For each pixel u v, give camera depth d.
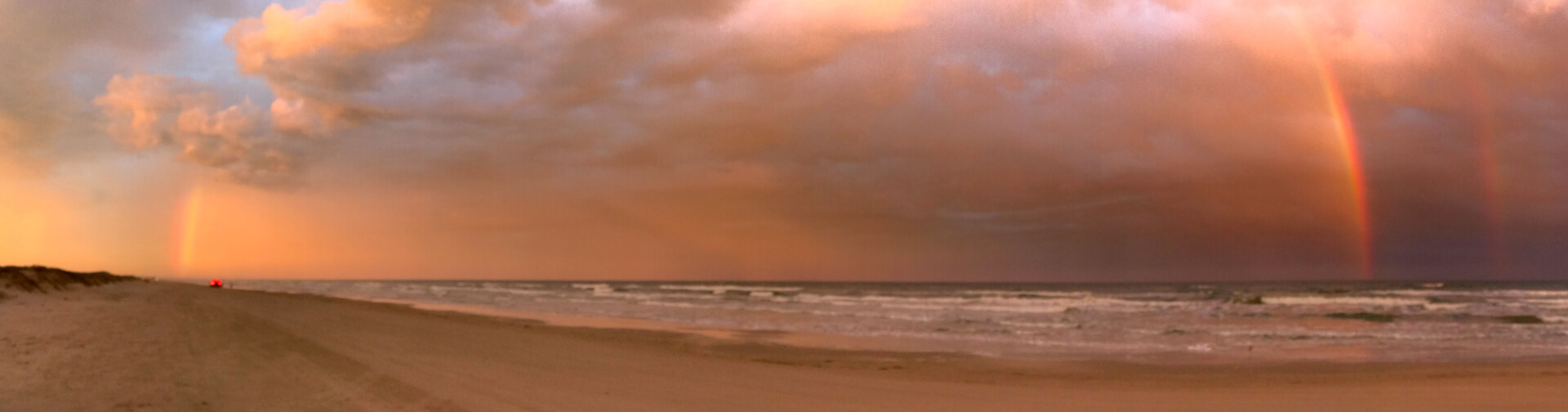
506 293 72.12
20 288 27.88
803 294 65.94
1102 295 57.06
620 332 23.41
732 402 8.39
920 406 8.31
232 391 7.97
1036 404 8.51
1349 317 30.42
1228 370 14.32
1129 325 27.39
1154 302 43.59
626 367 11.38
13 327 13.53
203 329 14.23
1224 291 67.56
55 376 8.27
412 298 58.72
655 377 10.31
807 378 10.64
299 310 23.12
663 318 32.19
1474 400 8.48
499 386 8.90
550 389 8.84
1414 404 8.22
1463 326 25.22
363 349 12.20
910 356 17.09
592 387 9.18
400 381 8.82
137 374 8.68
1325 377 12.49
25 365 8.98
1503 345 19.39
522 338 15.99
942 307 40.97
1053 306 41.41
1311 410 7.89
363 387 8.41
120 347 10.92
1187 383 11.10
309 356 10.89
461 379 9.26
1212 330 24.75
